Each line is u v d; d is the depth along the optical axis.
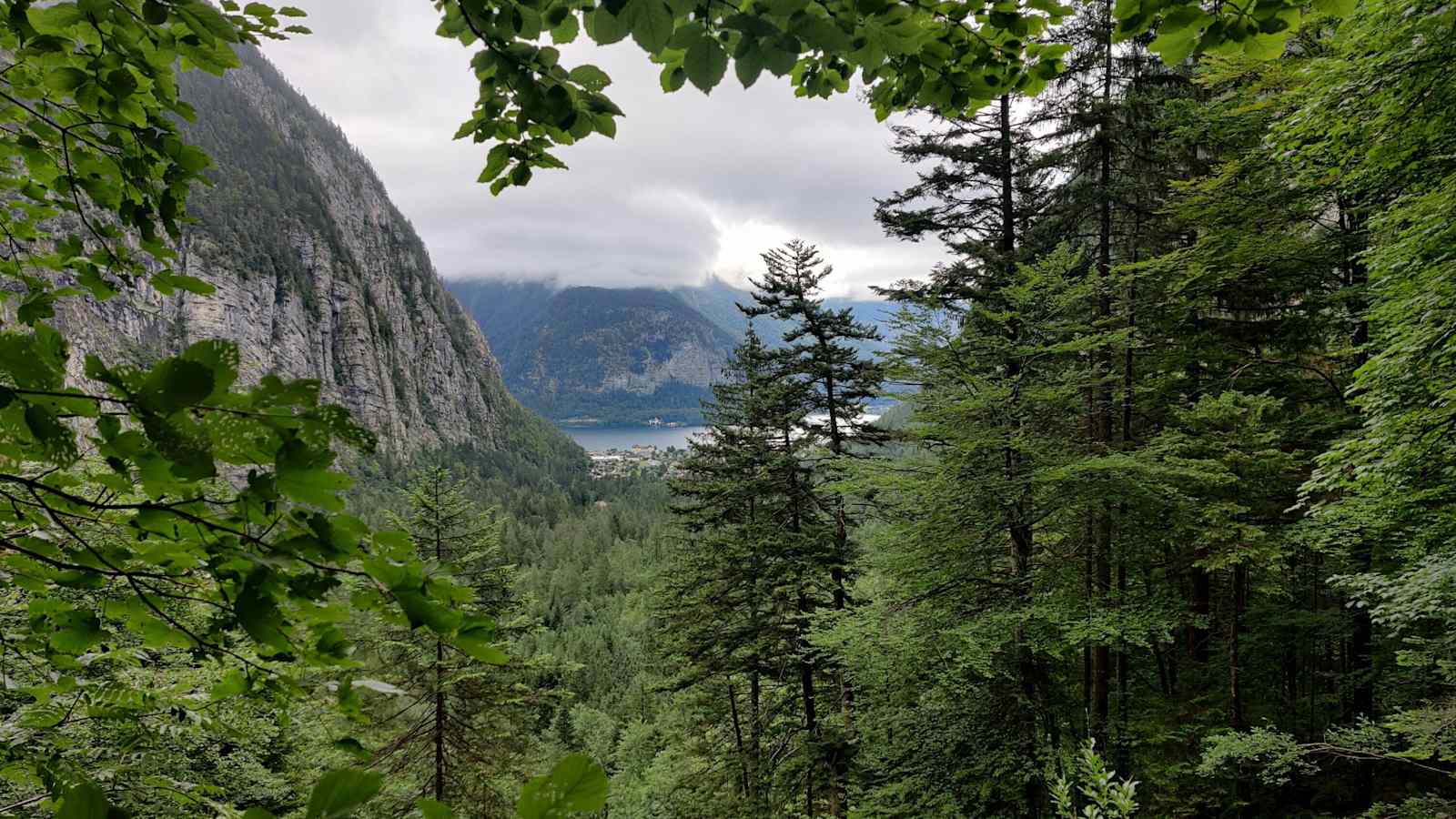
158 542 1.23
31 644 1.97
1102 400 10.30
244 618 1.09
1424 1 4.87
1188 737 10.85
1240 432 8.55
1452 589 5.18
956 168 11.12
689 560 14.59
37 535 1.38
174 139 1.74
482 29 1.33
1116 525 9.36
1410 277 5.69
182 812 3.76
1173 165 10.89
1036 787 8.84
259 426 0.80
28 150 1.76
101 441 0.88
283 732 10.20
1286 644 10.17
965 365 9.33
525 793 0.78
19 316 1.65
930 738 9.59
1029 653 9.21
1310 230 9.66
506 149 1.65
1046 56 1.74
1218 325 10.75
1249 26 1.49
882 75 1.80
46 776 2.27
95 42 1.52
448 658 10.69
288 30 1.60
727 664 13.05
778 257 12.16
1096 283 9.24
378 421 143.38
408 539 1.05
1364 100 5.65
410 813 9.70
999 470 9.05
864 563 11.60
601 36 1.21
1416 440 5.21
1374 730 6.36
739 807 13.12
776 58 1.18
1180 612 8.21
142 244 1.84
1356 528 6.66
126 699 2.47
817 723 12.62
